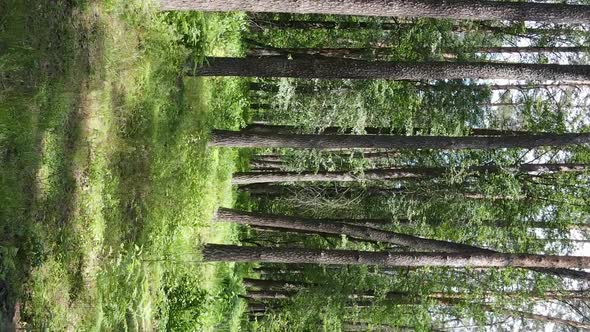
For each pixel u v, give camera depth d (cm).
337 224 1391
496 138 1114
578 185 1641
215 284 1578
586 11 834
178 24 1192
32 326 792
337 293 1916
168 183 1205
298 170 1747
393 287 1945
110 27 978
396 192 1888
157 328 1183
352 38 1706
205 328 1360
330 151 1816
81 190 927
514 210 1705
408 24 1579
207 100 1374
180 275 1284
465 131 1598
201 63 1070
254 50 1773
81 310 895
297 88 1752
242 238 2192
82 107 920
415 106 1592
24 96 789
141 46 1067
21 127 784
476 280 1842
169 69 1148
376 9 827
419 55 1556
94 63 941
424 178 1783
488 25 1612
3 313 727
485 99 1627
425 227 1820
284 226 1425
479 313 1844
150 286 1137
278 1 827
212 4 868
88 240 941
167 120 1207
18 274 776
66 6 872
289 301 2108
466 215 1752
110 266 968
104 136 992
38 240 813
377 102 1625
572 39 1558
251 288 2303
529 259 1160
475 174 1691
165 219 1187
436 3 826
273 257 1264
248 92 1806
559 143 1089
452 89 1570
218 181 1513
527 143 1103
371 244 1903
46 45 829
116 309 962
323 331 2062
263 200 2186
